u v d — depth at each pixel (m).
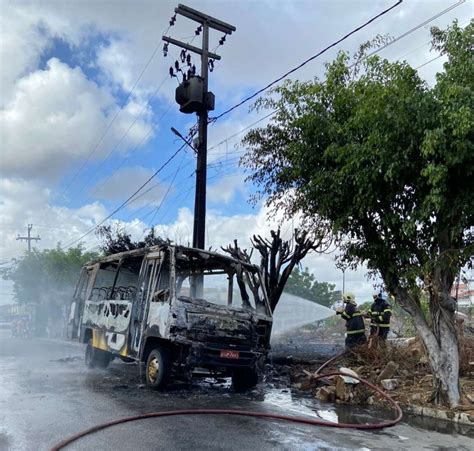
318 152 8.87
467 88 6.95
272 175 10.95
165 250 9.73
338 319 28.17
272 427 6.65
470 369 9.89
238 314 9.36
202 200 15.17
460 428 6.96
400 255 8.02
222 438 5.99
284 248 13.94
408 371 10.05
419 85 7.68
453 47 7.58
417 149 7.41
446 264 7.68
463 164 7.10
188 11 16.19
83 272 14.69
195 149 15.46
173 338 8.56
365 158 7.65
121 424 6.59
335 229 8.40
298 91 9.15
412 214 7.48
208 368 9.07
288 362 12.95
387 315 11.72
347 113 8.55
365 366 10.62
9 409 7.48
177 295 9.16
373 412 7.97
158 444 5.68
